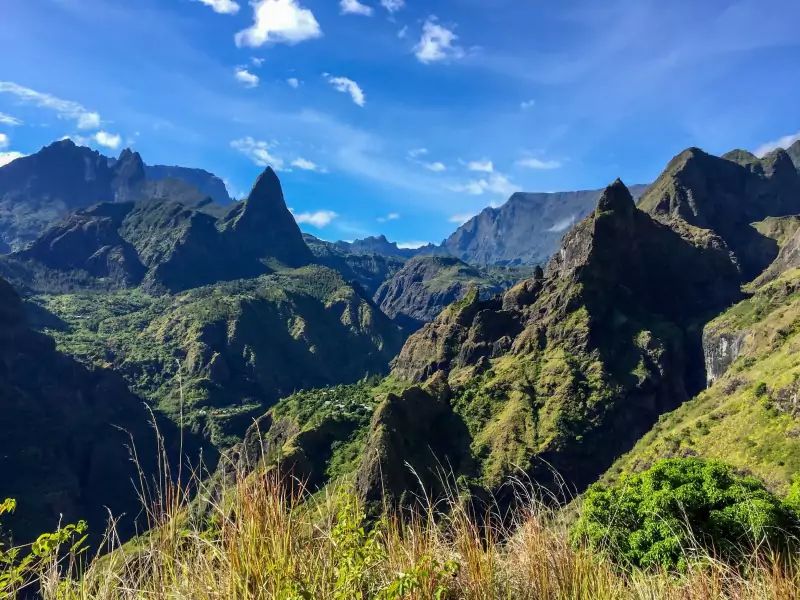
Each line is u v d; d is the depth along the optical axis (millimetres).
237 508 4078
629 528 13820
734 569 7027
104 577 4031
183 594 3975
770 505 13781
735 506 13977
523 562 5289
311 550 4297
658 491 14656
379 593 4211
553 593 5105
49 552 4199
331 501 4582
